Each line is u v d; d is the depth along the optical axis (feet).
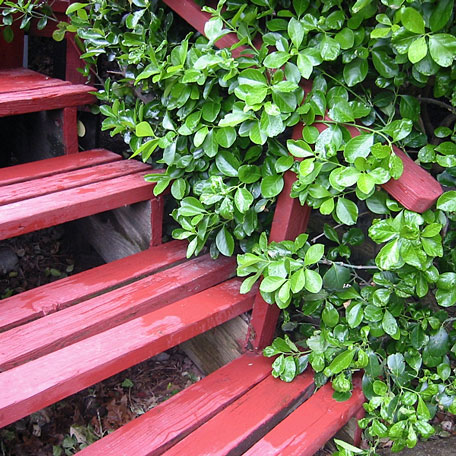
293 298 6.84
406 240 5.24
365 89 6.14
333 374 6.42
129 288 6.44
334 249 6.49
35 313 5.87
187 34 6.70
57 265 8.98
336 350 6.24
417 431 6.26
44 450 6.36
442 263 6.28
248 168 6.15
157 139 6.46
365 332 6.04
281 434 5.73
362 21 5.50
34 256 9.01
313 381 6.47
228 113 6.22
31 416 6.64
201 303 6.45
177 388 7.42
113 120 7.09
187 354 7.79
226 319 6.45
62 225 9.46
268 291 5.77
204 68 5.66
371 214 8.05
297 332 7.45
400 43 4.92
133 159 8.06
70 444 6.40
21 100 7.09
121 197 6.81
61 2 8.37
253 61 5.65
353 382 6.49
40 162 7.57
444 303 5.75
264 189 5.96
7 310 5.90
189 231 6.76
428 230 5.19
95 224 8.39
